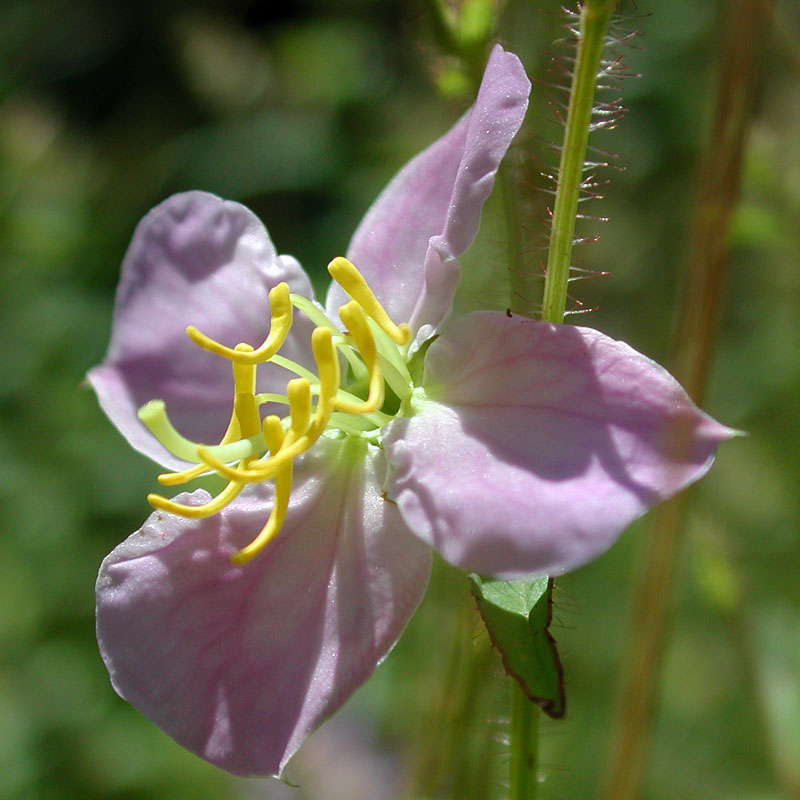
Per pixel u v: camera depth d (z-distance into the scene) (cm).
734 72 21
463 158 20
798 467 31
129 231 46
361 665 19
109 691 34
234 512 20
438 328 20
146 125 53
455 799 21
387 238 20
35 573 36
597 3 19
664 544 22
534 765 20
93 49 59
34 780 33
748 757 29
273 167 46
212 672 20
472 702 21
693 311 21
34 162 44
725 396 33
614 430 19
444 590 21
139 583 20
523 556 19
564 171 19
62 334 40
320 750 31
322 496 20
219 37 52
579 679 29
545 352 19
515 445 19
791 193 24
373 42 47
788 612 28
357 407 20
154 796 32
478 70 21
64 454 38
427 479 19
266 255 21
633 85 37
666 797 29
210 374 21
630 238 35
